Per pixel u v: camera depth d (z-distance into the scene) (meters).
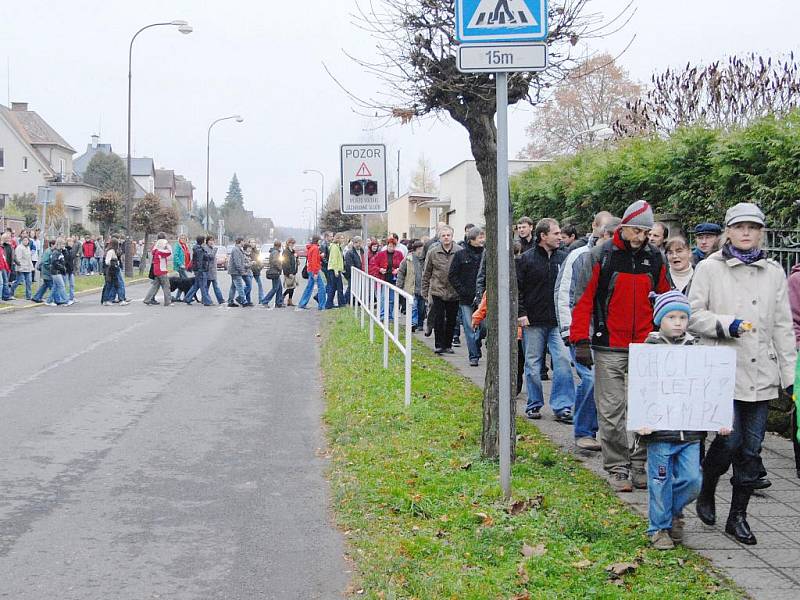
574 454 7.82
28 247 26.59
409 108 7.59
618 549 5.39
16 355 14.20
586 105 46.69
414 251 18.23
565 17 7.40
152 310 23.56
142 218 54.41
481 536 5.51
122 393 10.96
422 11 7.30
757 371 5.60
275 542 5.73
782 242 8.67
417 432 8.34
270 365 13.53
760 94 13.30
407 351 9.45
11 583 5.05
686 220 10.46
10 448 8.16
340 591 4.93
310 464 7.67
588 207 13.98
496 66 5.85
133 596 4.88
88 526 6.04
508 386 6.22
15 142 68.12
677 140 10.78
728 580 4.93
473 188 36.72
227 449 8.20
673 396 5.35
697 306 5.71
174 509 6.42
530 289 9.30
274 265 24.97
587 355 6.81
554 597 4.64
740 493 5.62
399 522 5.91
